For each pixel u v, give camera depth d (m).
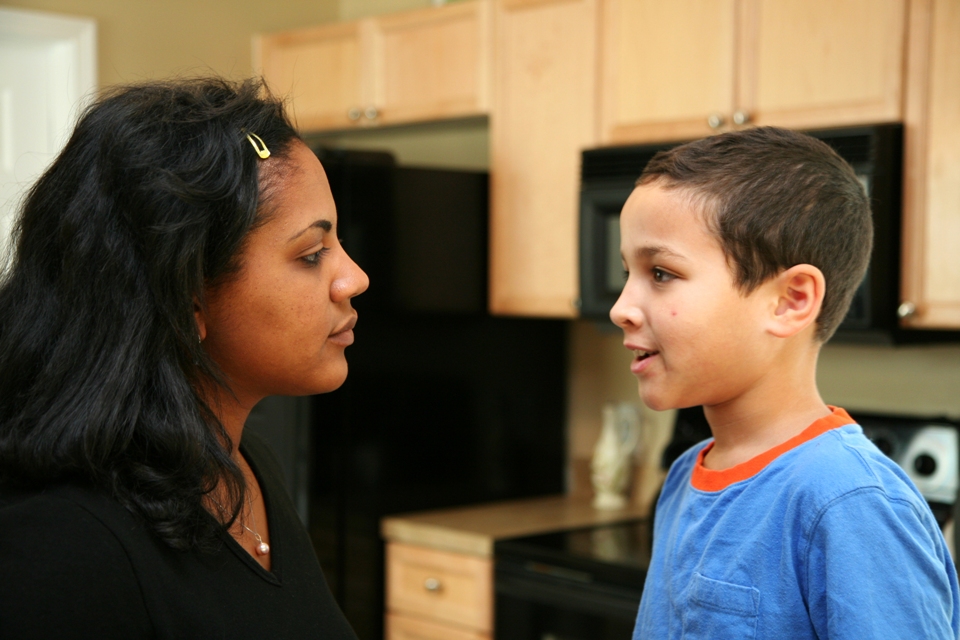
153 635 0.75
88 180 0.79
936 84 2.00
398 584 2.68
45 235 0.80
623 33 2.49
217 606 0.80
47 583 0.70
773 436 0.92
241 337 0.84
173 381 0.78
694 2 2.36
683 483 1.03
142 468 0.77
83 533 0.73
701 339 0.90
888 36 2.05
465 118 2.90
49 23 2.97
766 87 2.25
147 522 0.77
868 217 0.96
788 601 0.84
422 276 2.74
